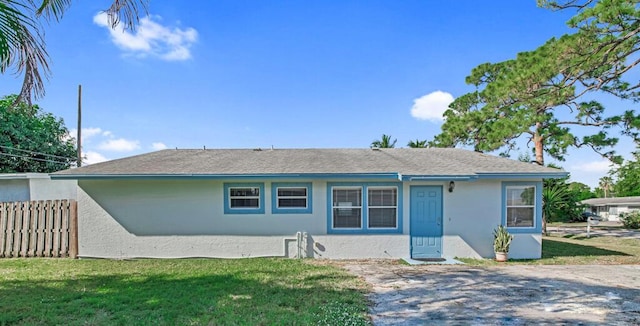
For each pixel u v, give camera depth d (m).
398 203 10.23
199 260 9.66
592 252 11.33
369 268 8.70
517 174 9.88
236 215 10.13
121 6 4.45
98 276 7.66
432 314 5.31
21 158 21.92
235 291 6.43
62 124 25.94
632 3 10.30
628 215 24.69
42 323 4.82
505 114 15.59
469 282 7.26
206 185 10.14
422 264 9.25
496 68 20.00
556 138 16.12
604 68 12.35
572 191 22.50
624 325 4.87
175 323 4.80
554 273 8.13
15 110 4.80
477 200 10.26
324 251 10.13
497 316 5.23
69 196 12.88
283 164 10.64
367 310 5.48
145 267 8.67
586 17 10.92
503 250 9.64
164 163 10.64
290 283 7.08
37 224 10.04
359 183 10.25
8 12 3.56
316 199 10.20
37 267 8.62
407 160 11.45
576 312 5.39
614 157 15.65
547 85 13.66
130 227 10.02
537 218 10.21
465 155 12.48
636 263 9.47
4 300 5.79
